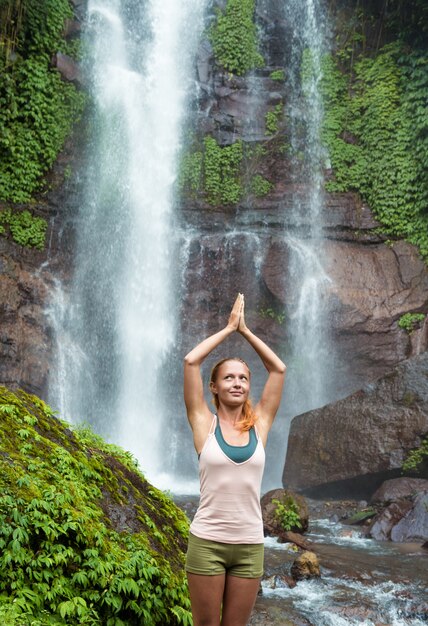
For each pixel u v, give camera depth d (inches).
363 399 520.1
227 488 128.0
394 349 714.8
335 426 524.4
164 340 753.0
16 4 728.3
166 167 818.8
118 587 157.5
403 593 280.4
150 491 219.5
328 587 288.4
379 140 797.2
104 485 196.1
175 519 214.5
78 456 198.5
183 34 872.9
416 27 795.4
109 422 721.0
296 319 740.7
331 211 797.9
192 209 798.5
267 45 879.7
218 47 858.8
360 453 504.4
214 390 138.8
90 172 778.8
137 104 834.2
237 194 804.0
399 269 748.6
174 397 744.3
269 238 768.3
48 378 668.1
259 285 761.6
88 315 739.4
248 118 836.6
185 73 856.3
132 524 189.5
